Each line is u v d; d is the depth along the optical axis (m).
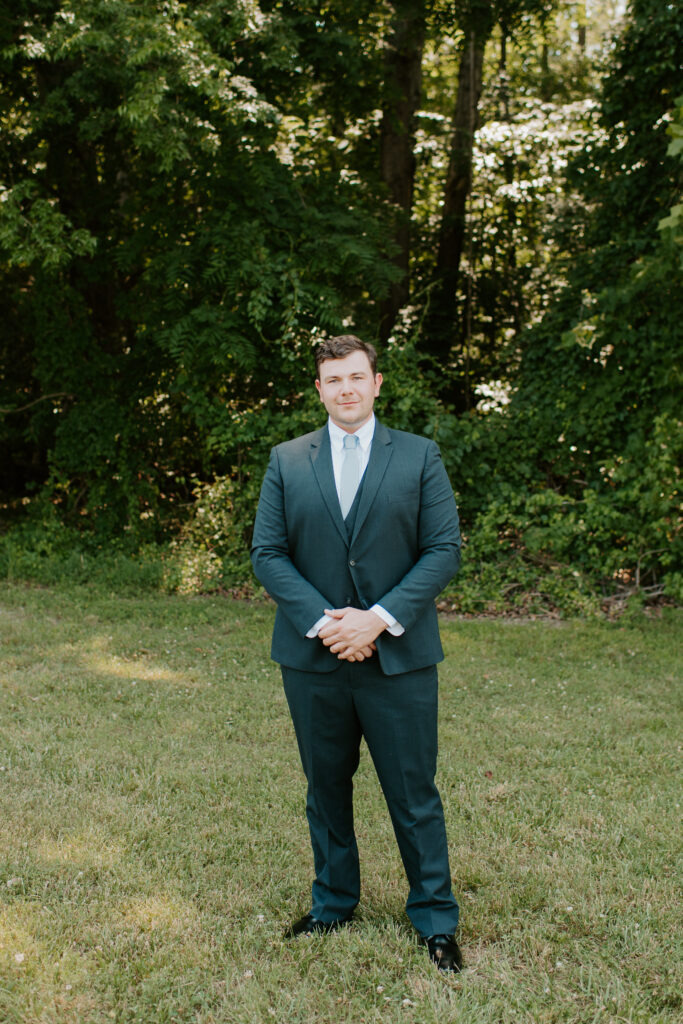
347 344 2.45
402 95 10.80
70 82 7.67
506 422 8.27
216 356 7.91
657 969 2.53
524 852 3.24
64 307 9.16
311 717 2.49
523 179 13.66
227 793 3.72
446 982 2.47
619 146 8.45
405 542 2.50
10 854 3.14
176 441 9.87
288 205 8.52
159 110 6.94
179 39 6.90
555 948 2.64
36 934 2.66
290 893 2.96
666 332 7.69
